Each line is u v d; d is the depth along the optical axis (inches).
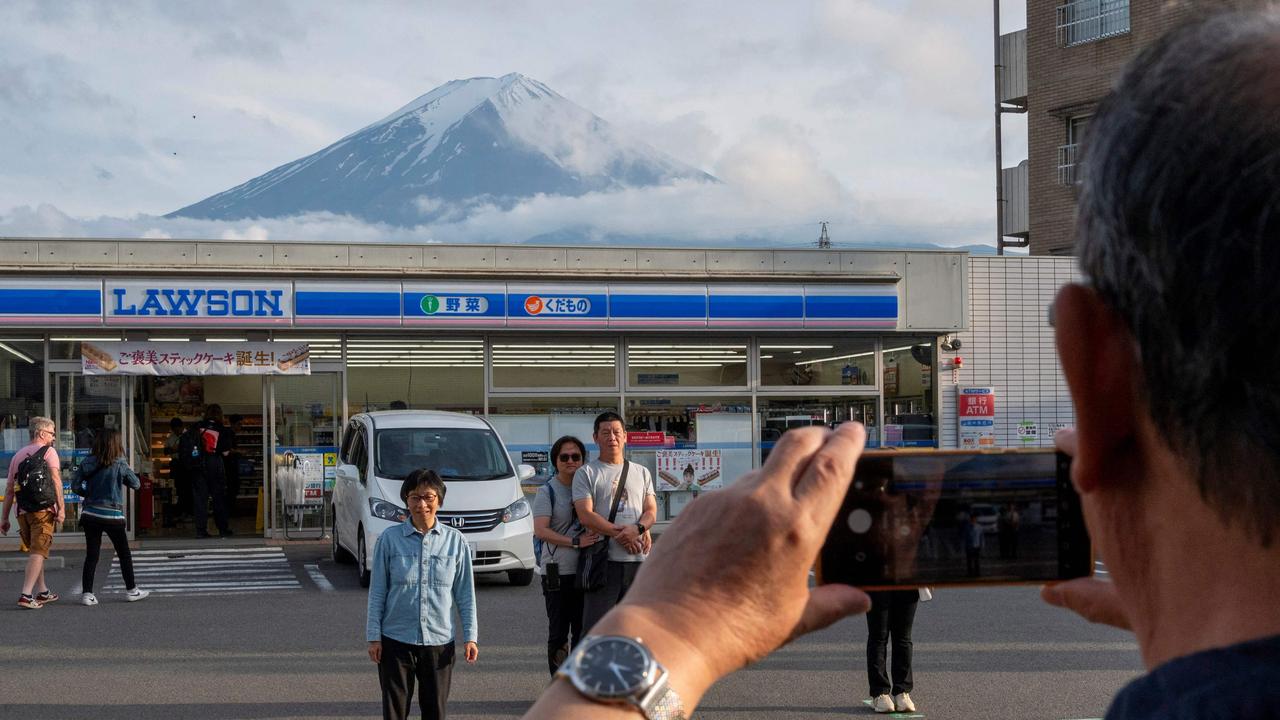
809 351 772.6
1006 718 285.4
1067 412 795.4
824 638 398.9
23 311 669.9
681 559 35.4
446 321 706.2
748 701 302.7
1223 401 23.6
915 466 46.5
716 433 758.5
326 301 693.9
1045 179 1025.5
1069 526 45.9
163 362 695.7
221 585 551.2
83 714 293.3
